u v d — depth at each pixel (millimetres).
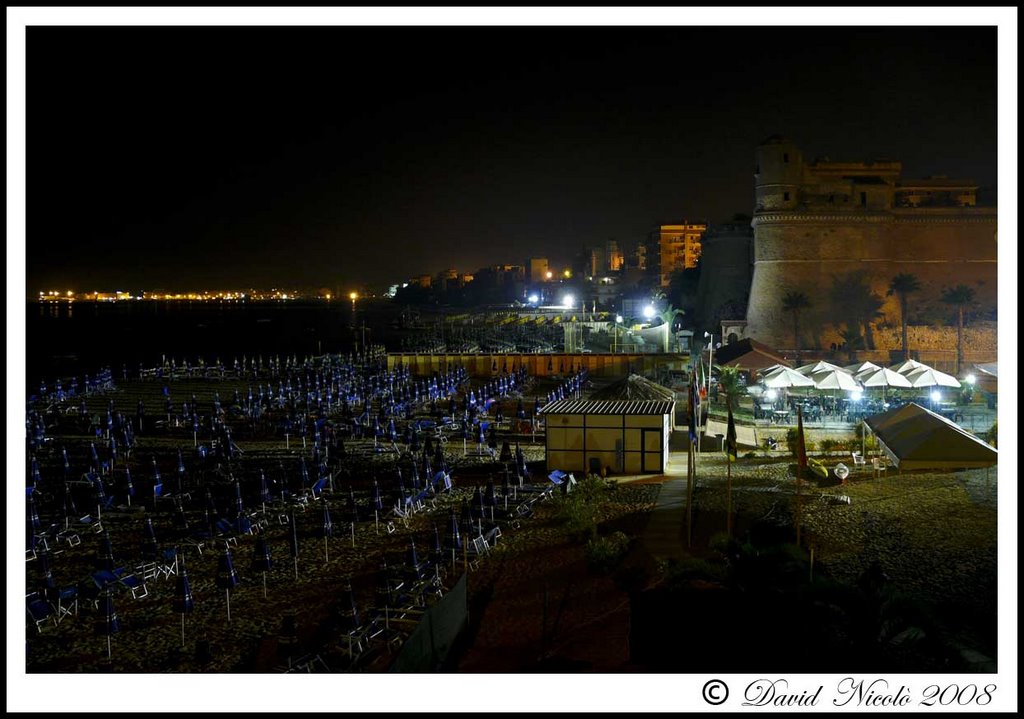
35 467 34125
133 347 158500
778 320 88562
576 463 35969
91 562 25812
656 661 16016
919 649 15609
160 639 19906
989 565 22094
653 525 27031
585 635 18688
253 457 41781
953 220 90375
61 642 19859
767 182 90562
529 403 58688
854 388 46906
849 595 16000
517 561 24578
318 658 17797
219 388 72438
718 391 56812
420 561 23531
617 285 199500
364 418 49875
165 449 43844
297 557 25750
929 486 30328
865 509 27750
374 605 21109
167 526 29297
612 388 40812
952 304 84500
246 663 18297
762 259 90750
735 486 31906
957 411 45438
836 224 89312
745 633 16516
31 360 122562
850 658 15438
